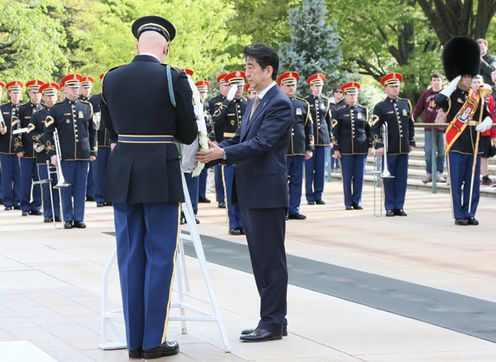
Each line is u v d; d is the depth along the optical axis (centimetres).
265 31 4828
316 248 1636
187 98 923
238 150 968
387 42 4825
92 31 5266
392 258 1527
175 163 927
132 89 920
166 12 4391
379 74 5084
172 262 927
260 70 999
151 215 921
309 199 2402
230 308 1149
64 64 5397
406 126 2127
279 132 982
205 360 915
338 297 1208
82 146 1966
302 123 2105
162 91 917
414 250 1611
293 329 1041
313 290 1255
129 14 4553
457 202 1950
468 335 1008
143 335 921
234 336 1010
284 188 998
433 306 1154
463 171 1941
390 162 2119
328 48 3881
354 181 2284
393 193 2134
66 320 1082
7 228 1981
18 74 4678
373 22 4591
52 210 2034
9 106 2378
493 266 1447
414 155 3019
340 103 2355
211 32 4556
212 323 1072
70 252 1608
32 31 4644
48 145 1959
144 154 920
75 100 1997
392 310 1130
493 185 2497
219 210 2266
